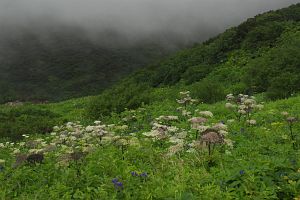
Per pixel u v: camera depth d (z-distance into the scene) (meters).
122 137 12.49
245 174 8.06
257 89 31.02
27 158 10.89
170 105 24.53
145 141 13.11
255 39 48.19
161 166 9.73
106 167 9.60
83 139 14.13
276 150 10.83
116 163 10.14
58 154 11.97
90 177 8.95
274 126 14.23
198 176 8.46
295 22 50.00
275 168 8.49
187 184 8.17
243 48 47.69
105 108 26.94
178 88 43.44
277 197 7.41
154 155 10.89
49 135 22.69
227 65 45.00
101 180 8.83
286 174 8.21
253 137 13.33
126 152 11.30
